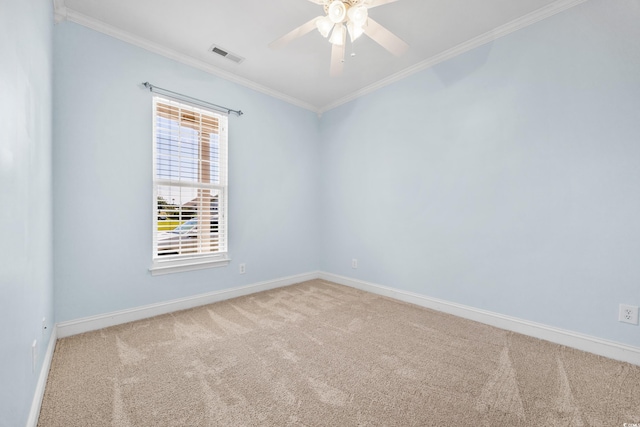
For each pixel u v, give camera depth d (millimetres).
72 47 2117
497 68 2326
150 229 2523
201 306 2822
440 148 2711
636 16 1745
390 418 1278
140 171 2461
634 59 1749
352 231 3600
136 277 2447
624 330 1781
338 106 3773
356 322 2414
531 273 2154
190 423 1239
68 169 2094
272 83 3281
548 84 2066
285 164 3633
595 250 1883
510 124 2254
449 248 2646
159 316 2537
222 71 2967
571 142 1972
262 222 3398
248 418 1272
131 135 2408
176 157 2715
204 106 2869
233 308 2762
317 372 1653
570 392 1471
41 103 1510
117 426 1217
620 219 1795
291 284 3691
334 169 3842
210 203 2961
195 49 2609
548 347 1967
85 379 1559
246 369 1679
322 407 1351
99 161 2242
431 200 2785
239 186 3176
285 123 3627
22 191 1095
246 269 3246
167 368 1681
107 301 2291
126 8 2078
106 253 2285
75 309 2139
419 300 2871
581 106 1931
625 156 1778
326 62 2832
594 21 1877
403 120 3025
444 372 1658
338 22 1653
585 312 1922
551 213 2059
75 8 2074
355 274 3557
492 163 2359
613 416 1297
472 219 2486
